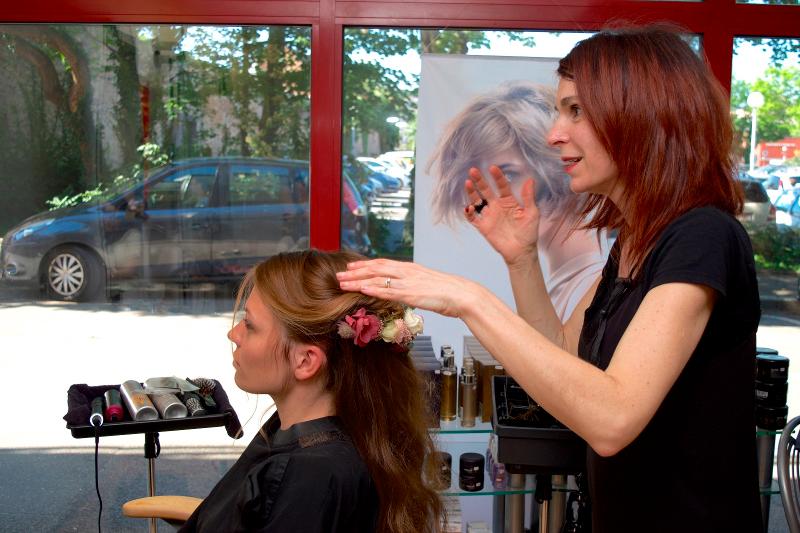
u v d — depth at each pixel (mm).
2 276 2496
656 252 1079
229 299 2525
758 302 1105
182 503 1735
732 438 1095
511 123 2379
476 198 1448
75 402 1893
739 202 1137
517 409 1844
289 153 2480
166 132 2465
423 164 2400
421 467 1195
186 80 2445
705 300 1001
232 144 2475
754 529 1120
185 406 1853
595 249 2402
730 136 1125
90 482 2537
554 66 2365
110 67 2434
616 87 1097
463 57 2363
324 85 2408
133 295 2520
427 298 1020
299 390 1164
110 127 2457
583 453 1732
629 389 955
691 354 1021
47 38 2414
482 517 2400
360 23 2383
